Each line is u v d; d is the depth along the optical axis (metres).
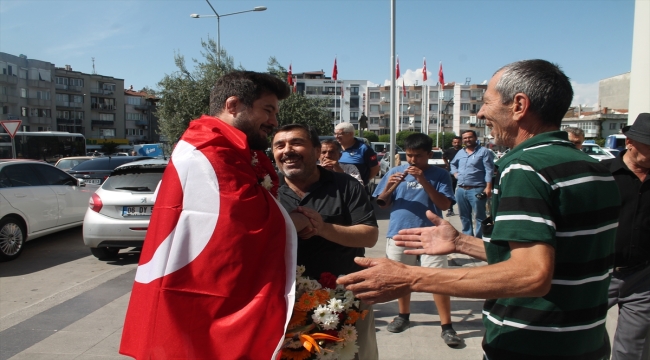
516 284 1.42
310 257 2.35
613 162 2.86
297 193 2.55
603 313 1.67
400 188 4.10
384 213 11.21
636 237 2.71
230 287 1.56
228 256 1.56
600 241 1.58
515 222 1.46
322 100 27.98
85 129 68.19
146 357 1.53
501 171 1.64
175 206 1.60
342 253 2.40
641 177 2.75
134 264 6.78
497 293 1.45
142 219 6.50
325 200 2.46
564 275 1.55
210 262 1.56
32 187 7.68
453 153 11.76
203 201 1.59
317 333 1.92
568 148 1.60
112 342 3.91
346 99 87.06
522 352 1.62
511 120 1.69
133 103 76.19
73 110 66.44
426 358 3.55
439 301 3.79
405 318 4.07
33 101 60.12
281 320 1.64
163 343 1.53
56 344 3.87
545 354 1.59
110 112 71.25
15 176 7.51
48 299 5.04
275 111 2.00
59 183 8.38
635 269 2.74
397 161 11.06
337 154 4.82
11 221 7.12
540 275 1.41
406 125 88.06
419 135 3.99
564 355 1.58
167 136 19.33
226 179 1.62
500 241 1.54
